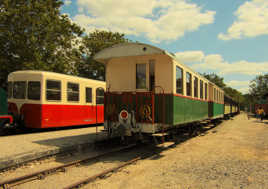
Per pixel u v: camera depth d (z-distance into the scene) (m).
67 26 19.33
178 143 9.60
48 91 10.74
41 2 17.88
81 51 26.78
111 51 7.70
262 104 36.72
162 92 7.56
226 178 4.98
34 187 4.40
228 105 25.73
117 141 8.80
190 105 9.48
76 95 12.52
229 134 12.89
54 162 6.23
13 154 5.96
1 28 16.45
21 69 17.27
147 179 4.89
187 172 5.40
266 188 4.43
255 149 8.37
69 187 4.21
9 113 10.32
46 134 10.20
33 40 16.52
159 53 6.88
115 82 8.38
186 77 9.00
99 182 4.68
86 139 8.62
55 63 18.83
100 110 14.48
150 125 7.08
